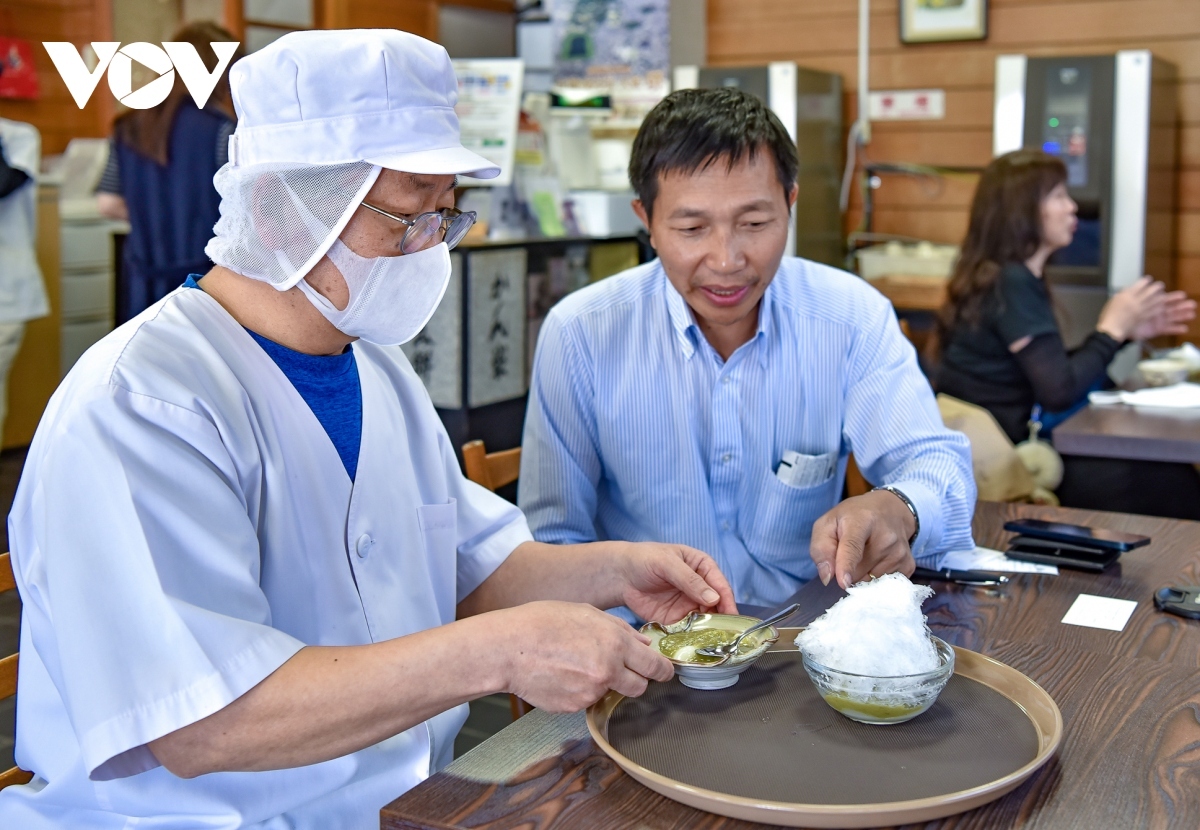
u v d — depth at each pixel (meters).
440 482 1.42
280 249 1.12
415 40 1.17
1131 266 4.30
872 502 1.49
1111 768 0.99
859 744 1.03
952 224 5.14
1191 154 4.70
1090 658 1.26
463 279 3.40
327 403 1.25
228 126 3.62
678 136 1.55
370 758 1.22
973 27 4.93
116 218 3.89
